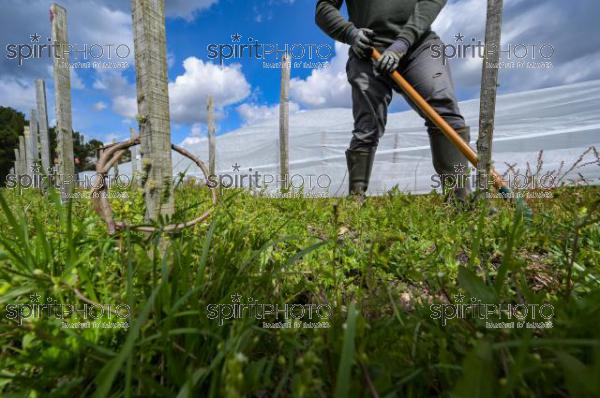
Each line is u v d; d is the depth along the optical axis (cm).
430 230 209
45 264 101
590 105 718
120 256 107
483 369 44
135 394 64
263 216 232
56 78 383
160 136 114
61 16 391
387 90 335
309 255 162
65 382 69
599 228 172
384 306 99
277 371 76
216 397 60
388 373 57
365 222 234
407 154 877
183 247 113
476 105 949
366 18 329
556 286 122
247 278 101
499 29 238
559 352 49
